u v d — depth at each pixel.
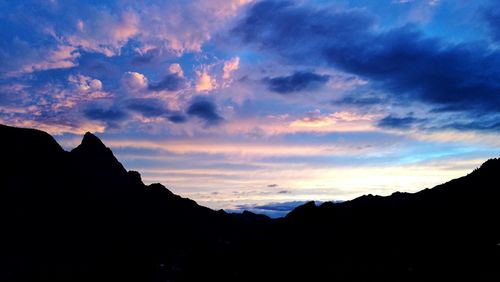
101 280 56.66
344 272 45.75
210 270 56.34
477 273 39.12
